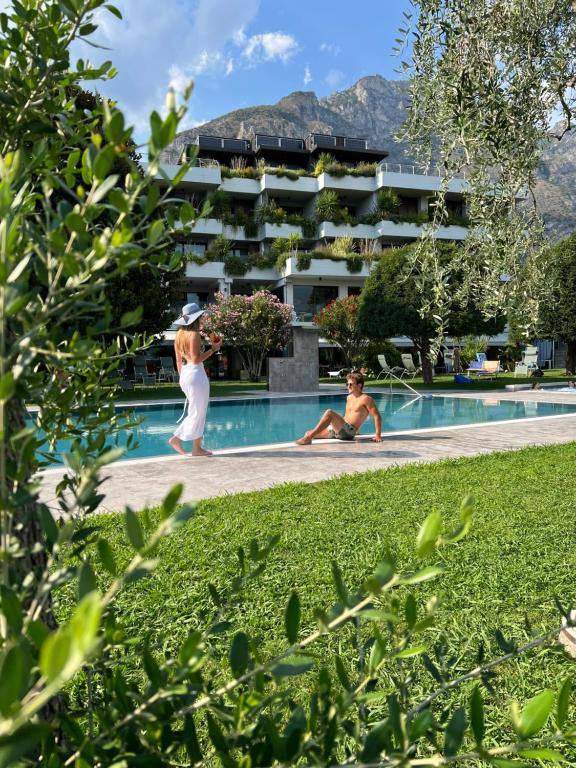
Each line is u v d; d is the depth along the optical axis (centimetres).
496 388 2077
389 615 66
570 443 754
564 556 324
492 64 248
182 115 58
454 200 3127
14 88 101
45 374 110
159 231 66
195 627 244
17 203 78
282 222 3728
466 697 192
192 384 723
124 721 70
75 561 310
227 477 588
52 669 30
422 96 268
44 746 74
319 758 70
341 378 3188
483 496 464
